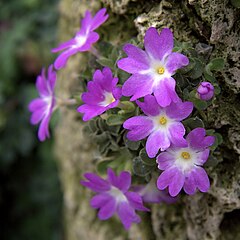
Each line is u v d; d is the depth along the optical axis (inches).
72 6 9.5
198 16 7.1
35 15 16.9
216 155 7.5
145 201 7.8
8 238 17.7
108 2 8.0
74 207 10.6
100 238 9.9
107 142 7.6
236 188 7.5
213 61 6.7
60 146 11.0
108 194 7.8
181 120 6.7
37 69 16.4
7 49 16.4
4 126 16.7
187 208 8.2
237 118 7.2
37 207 17.7
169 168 6.7
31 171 17.5
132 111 6.9
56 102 8.3
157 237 8.8
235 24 6.9
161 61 6.5
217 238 8.2
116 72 7.0
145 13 7.5
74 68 9.3
